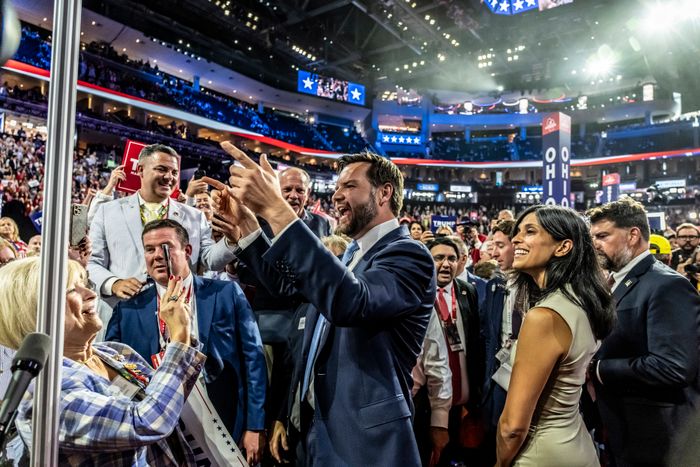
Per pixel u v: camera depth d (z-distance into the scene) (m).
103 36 22.11
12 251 3.02
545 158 8.24
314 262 1.16
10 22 0.80
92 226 2.71
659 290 1.84
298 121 32.88
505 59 29.47
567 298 1.42
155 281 2.16
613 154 33.78
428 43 27.66
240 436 2.10
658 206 20.70
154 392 1.21
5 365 1.78
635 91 31.09
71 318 1.25
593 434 2.60
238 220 1.47
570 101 33.47
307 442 1.46
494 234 3.02
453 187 32.12
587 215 2.16
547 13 23.12
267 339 2.42
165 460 1.36
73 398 1.10
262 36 26.11
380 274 1.34
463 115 35.09
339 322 1.21
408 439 1.35
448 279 2.83
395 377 1.39
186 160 18.69
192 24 23.16
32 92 16.19
